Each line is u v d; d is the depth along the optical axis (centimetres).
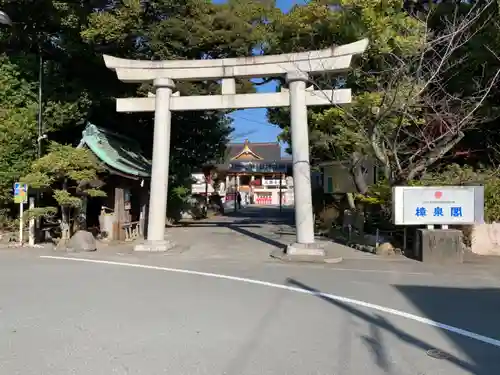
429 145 1300
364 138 1325
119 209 1487
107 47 1551
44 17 1512
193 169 2470
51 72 1568
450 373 417
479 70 1444
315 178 2539
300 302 681
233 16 1552
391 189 1257
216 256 1168
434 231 1092
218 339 503
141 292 733
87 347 473
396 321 586
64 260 1090
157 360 439
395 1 1302
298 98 1174
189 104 1248
